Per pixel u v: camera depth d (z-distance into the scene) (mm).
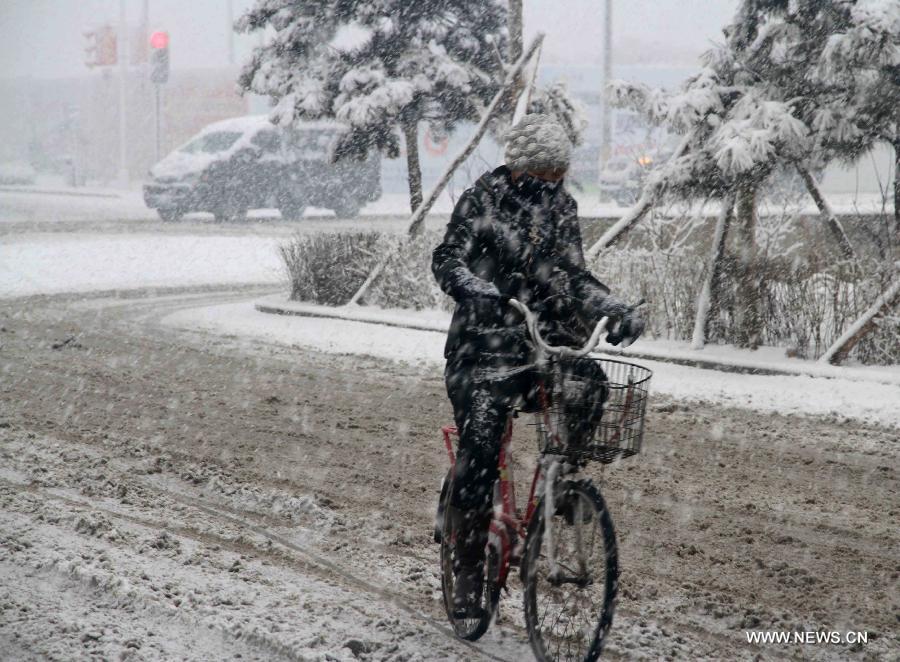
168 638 8461
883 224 22406
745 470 13867
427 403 17859
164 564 10125
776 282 21266
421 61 32750
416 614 9195
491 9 33406
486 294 7598
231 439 15273
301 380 19719
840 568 10461
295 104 32719
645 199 22047
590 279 8156
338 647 8266
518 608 9250
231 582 9695
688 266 22359
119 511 11891
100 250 45156
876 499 12703
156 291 35750
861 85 20438
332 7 32250
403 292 27938
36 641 8336
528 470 13797
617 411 7031
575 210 8289
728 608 9320
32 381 19062
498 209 8109
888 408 17000
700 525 11672
